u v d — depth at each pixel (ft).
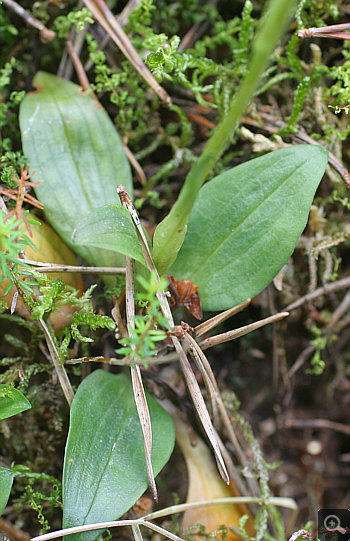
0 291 0.84
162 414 0.85
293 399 1.08
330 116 0.96
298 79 0.95
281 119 0.97
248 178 0.86
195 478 0.92
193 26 1.01
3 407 0.81
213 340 0.85
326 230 0.99
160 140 1.00
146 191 0.98
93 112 0.91
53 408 0.91
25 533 0.90
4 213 0.80
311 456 1.07
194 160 0.98
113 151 0.91
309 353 1.06
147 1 0.94
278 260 0.85
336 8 0.93
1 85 0.93
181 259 0.87
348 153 0.99
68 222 0.88
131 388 0.86
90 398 0.83
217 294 0.86
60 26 0.96
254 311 1.02
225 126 0.75
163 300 0.83
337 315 1.03
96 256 0.89
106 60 0.97
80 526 0.79
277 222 0.85
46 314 0.86
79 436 0.82
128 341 0.75
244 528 0.91
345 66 0.93
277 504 0.92
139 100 0.97
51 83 0.93
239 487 0.92
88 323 0.85
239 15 1.01
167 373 0.97
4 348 0.96
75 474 0.80
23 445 0.94
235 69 0.94
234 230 0.86
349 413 1.09
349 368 1.08
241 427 0.96
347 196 0.98
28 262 0.85
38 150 0.89
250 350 1.05
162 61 0.85
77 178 0.89
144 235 0.83
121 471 0.81
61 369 0.86
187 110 0.99
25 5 0.97
